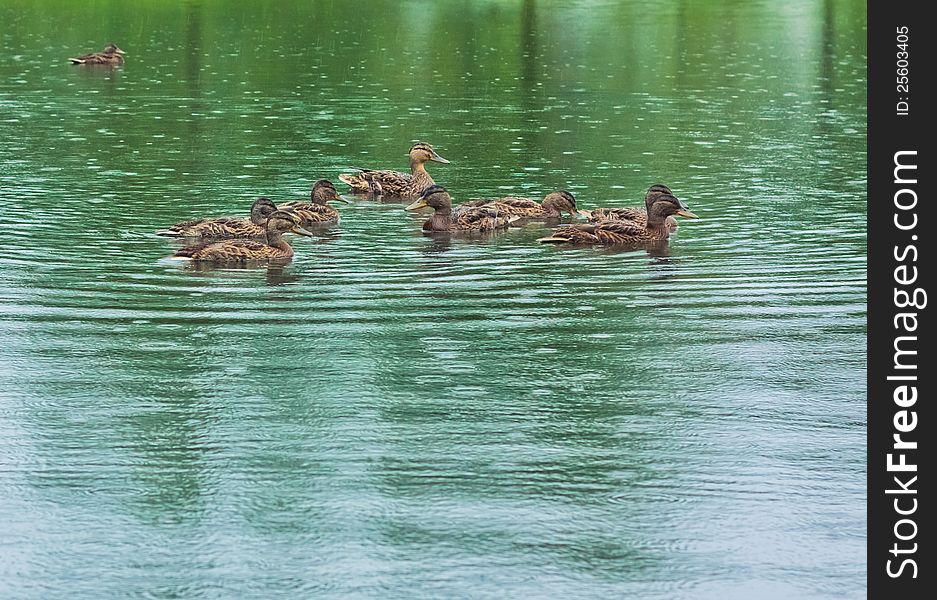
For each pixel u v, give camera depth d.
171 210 32.22
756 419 19.00
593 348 22.02
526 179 36.66
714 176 36.62
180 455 17.64
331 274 26.53
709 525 15.93
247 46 69.69
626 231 29.16
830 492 16.77
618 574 14.85
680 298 24.88
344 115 48.09
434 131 44.72
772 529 15.85
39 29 75.69
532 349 21.97
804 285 25.67
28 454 17.62
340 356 21.50
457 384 20.30
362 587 14.54
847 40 73.88
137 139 42.19
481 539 15.55
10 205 32.22
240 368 20.89
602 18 84.44
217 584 14.59
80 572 14.80
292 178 36.69
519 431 18.53
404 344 22.11
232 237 29.22
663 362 21.34
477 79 58.41
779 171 37.25
